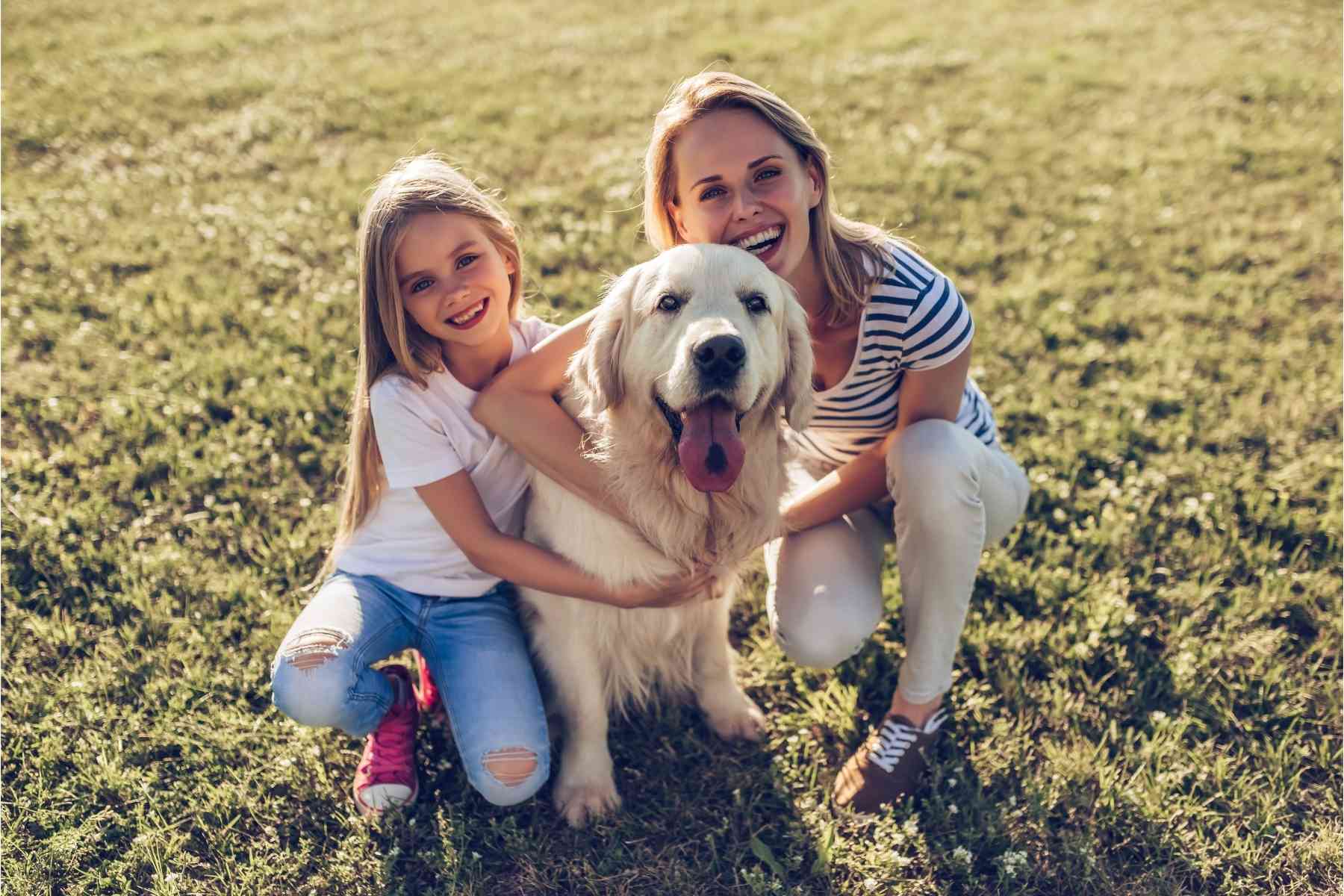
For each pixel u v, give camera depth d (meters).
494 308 2.65
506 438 2.66
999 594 3.44
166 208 6.22
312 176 6.74
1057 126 7.71
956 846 2.65
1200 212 6.28
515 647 2.81
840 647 2.81
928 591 2.71
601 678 2.88
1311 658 3.21
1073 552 3.59
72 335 4.79
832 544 2.92
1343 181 6.63
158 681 3.04
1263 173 6.83
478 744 2.58
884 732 2.84
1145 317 5.13
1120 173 6.88
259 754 2.86
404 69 9.15
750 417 2.57
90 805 2.71
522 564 2.65
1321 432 4.24
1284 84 8.30
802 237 2.60
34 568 3.44
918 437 2.68
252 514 3.76
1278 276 5.52
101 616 3.29
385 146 7.27
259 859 2.57
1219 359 4.73
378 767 2.73
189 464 3.90
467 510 2.68
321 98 8.30
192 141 7.44
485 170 6.77
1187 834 2.64
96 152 7.14
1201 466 3.98
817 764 2.90
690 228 2.69
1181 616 3.36
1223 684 3.09
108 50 9.59
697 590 2.78
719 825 2.73
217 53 9.63
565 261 5.45
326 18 11.08
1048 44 9.79
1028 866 2.56
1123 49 9.57
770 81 8.66
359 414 2.77
